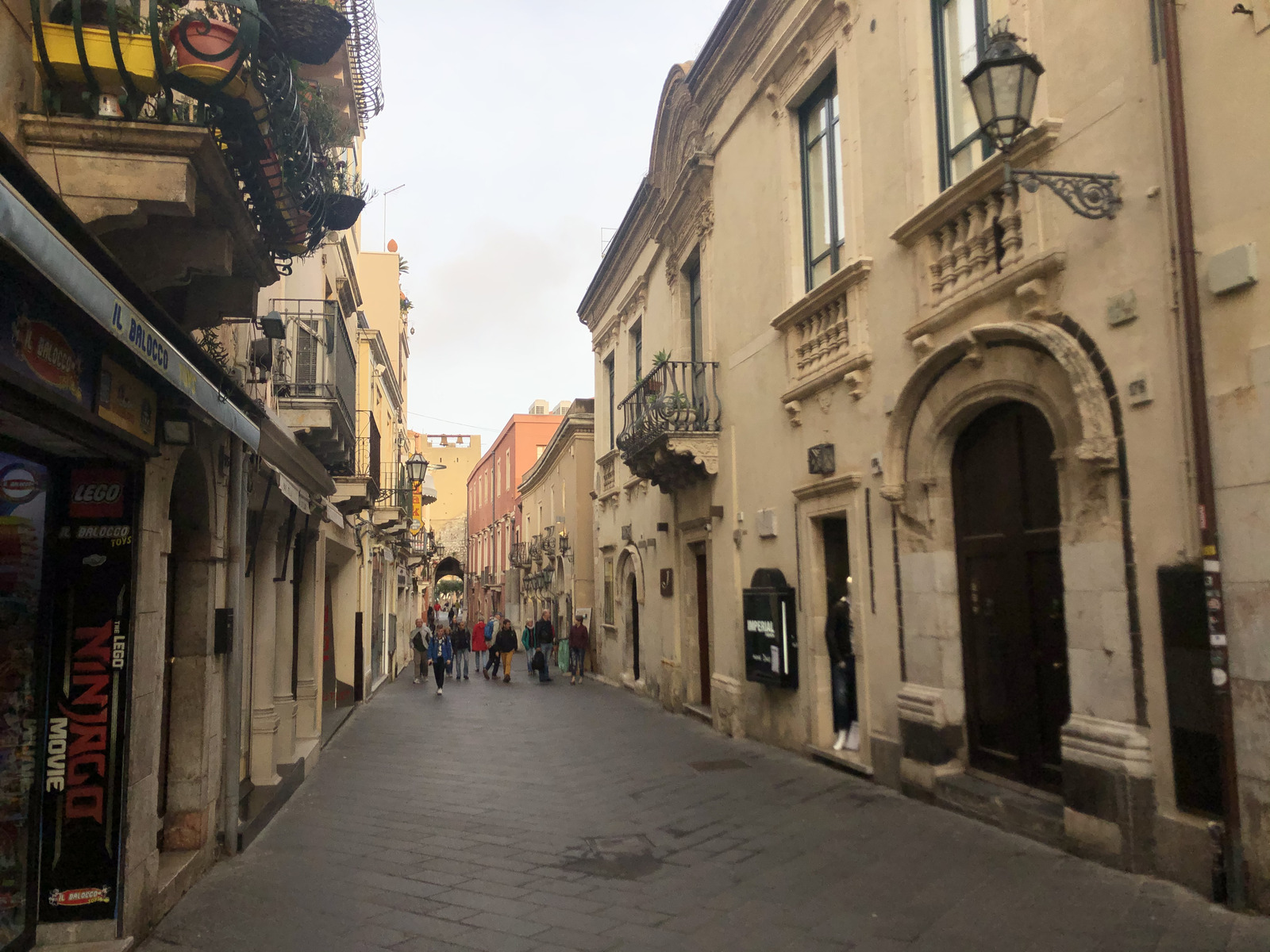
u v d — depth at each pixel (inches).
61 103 178.2
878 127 342.6
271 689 341.1
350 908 213.9
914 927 191.0
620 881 231.9
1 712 178.4
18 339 139.4
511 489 1770.4
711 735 493.0
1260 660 184.5
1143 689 217.0
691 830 284.8
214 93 183.6
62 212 135.6
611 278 840.9
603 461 876.6
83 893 181.6
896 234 317.4
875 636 341.7
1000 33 223.0
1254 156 189.3
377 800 342.0
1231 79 194.7
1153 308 215.0
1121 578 223.3
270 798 314.0
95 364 169.0
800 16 398.3
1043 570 266.7
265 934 197.5
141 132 171.5
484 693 808.9
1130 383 220.7
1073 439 240.8
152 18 167.6
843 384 367.2
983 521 295.1
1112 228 227.3
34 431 157.9
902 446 322.7
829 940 186.1
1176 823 203.9
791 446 419.8
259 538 341.7
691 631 586.6
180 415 209.2
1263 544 184.9
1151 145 215.9
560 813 313.7
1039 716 266.2
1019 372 261.9
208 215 204.8
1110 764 220.5
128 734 188.1
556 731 526.9
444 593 2751.0
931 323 298.2
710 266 543.8
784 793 330.6
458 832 288.5
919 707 307.6
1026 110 217.6
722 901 213.5
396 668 1167.6
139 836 194.5
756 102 466.6
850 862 240.7
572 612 1066.1
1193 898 194.1
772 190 447.2
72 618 187.6
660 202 652.7
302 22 210.7
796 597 412.2
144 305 171.5
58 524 189.5
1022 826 253.0
